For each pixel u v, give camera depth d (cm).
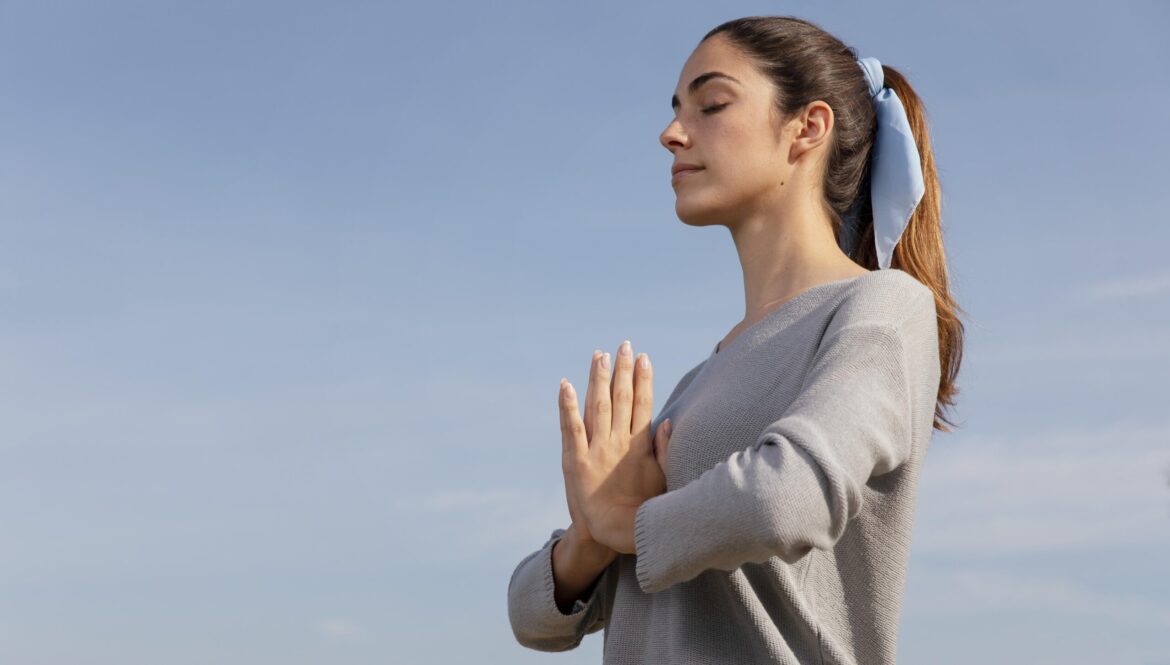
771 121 254
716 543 196
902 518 224
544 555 247
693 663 217
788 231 253
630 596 233
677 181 258
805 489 191
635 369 241
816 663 216
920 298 230
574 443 235
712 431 226
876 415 204
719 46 260
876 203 268
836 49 266
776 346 231
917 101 278
